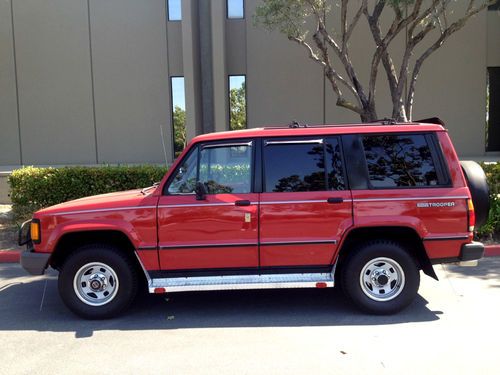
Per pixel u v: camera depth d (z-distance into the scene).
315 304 5.46
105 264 5.01
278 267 5.00
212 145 5.06
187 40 13.54
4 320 5.13
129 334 4.69
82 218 4.95
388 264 5.00
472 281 6.18
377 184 4.98
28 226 5.65
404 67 9.24
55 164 16.02
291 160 5.04
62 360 4.14
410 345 4.29
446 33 9.05
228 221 4.91
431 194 4.91
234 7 15.05
